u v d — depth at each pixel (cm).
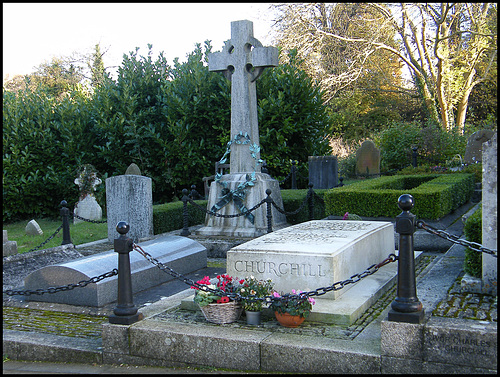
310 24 2705
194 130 1745
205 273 835
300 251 555
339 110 3338
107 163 1778
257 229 1066
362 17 2883
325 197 1072
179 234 1157
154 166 1775
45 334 541
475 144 1661
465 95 2830
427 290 533
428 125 2217
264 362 435
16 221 1756
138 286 708
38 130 1714
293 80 1734
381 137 2212
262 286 508
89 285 641
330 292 539
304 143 1811
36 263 802
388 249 773
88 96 2177
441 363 388
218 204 1101
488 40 2580
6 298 683
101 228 1364
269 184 1108
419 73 2797
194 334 460
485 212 509
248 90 1120
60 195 1750
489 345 374
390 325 401
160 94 1788
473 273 534
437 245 925
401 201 420
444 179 1237
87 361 493
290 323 481
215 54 1125
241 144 1119
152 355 472
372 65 2995
